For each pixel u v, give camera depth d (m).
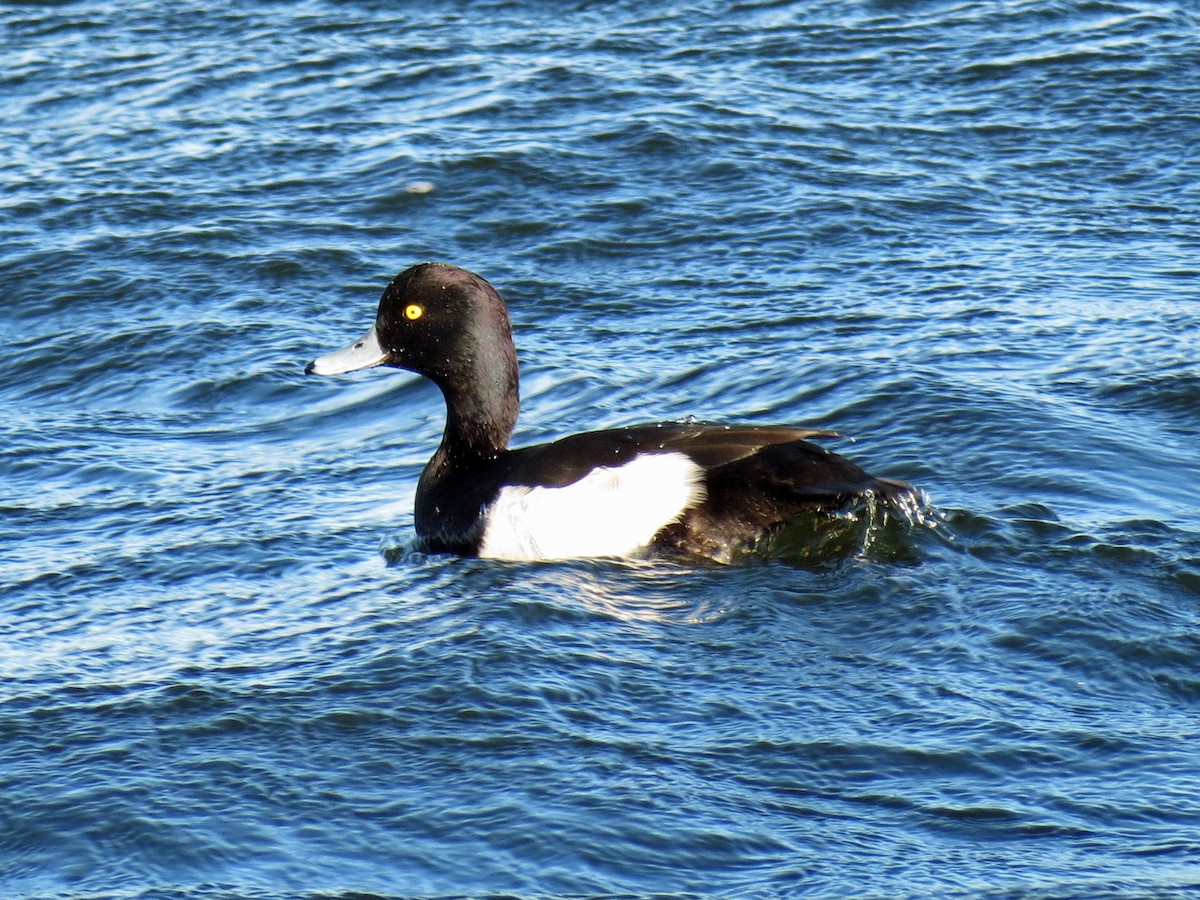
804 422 12.98
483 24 22.34
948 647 9.20
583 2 22.88
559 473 10.84
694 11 22.62
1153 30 21.58
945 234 17.08
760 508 10.57
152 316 16.16
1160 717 8.45
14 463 13.26
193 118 20.09
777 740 8.28
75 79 21.16
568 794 7.84
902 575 10.02
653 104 19.81
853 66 20.91
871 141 19.11
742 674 8.98
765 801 7.77
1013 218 17.39
